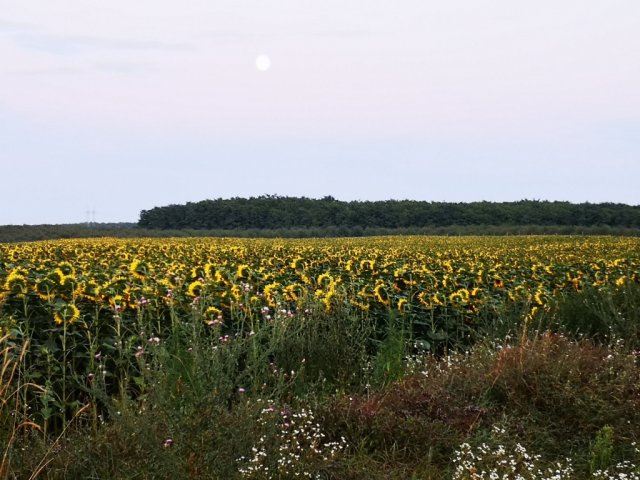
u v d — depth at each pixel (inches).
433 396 241.3
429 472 196.7
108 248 874.8
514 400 241.1
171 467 166.9
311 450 196.2
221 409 185.5
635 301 377.4
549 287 495.8
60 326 267.0
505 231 2381.9
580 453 217.0
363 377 279.3
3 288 284.0
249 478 174.4
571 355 271.9
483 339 336.8
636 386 247.9
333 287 352.2
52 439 219.3
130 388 254.4
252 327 284.4
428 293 401.7
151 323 283.7
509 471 196.4
